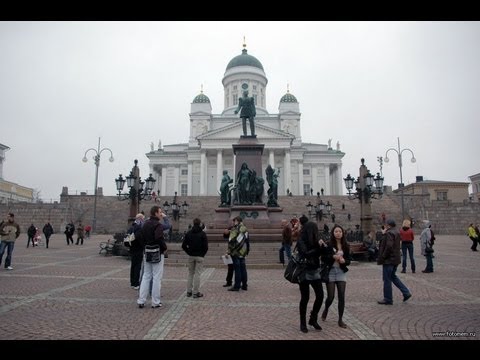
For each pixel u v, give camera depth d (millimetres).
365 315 7891
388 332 6629
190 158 96812
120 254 21000
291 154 96688
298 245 6941
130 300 9281
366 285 11805
